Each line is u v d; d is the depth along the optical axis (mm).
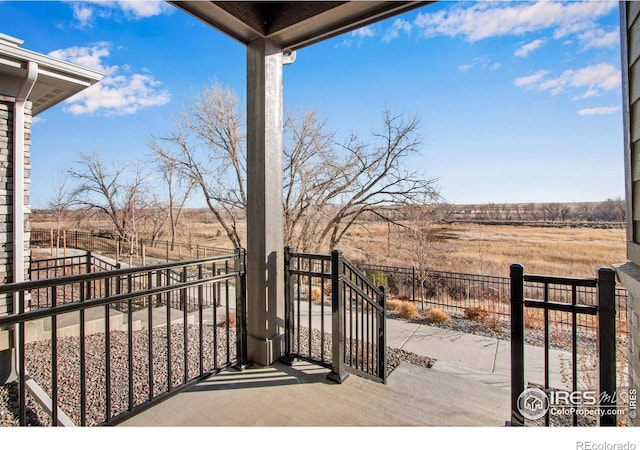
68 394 3027
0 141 3291
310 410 1911
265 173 2473
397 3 2145
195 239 15516
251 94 2543
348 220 11852
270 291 2506
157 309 5953
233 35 2441
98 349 4090
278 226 2584
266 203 2475
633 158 1468
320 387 2174
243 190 11945
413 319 6660
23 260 3430
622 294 4422
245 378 2281
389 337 5520
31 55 3225
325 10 2191
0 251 3316
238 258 2455
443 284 8492
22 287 1298
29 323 4184
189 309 6199
